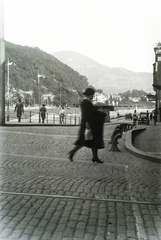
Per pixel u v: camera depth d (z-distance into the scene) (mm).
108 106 49250
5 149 12438
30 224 4773
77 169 9125
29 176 8047
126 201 6098
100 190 6883
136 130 22719
